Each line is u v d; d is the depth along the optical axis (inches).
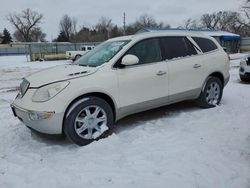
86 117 155.1
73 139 151.5
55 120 145.7
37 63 1130.0
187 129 174.9
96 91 157.3
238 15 2057.1
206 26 2827.3
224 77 229.3
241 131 165.8
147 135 167.5
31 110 146.6
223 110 213.9
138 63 177.8
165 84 188.7
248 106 226.1
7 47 2615.7
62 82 150.4
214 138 156.8
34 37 3543.3
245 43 1642.5
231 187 108.9
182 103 238.4
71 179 119.3
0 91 383.2
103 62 170.2
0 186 117.3
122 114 173.3
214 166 124.6
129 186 111.8
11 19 3430.1
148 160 134.3
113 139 159.8
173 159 133.3
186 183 112.1
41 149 153.4
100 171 125.2
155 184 112.2
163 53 191.8
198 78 208.7
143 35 186.9
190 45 209.8
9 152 152.3
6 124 202.8
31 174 125.7
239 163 126.6
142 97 178.1
